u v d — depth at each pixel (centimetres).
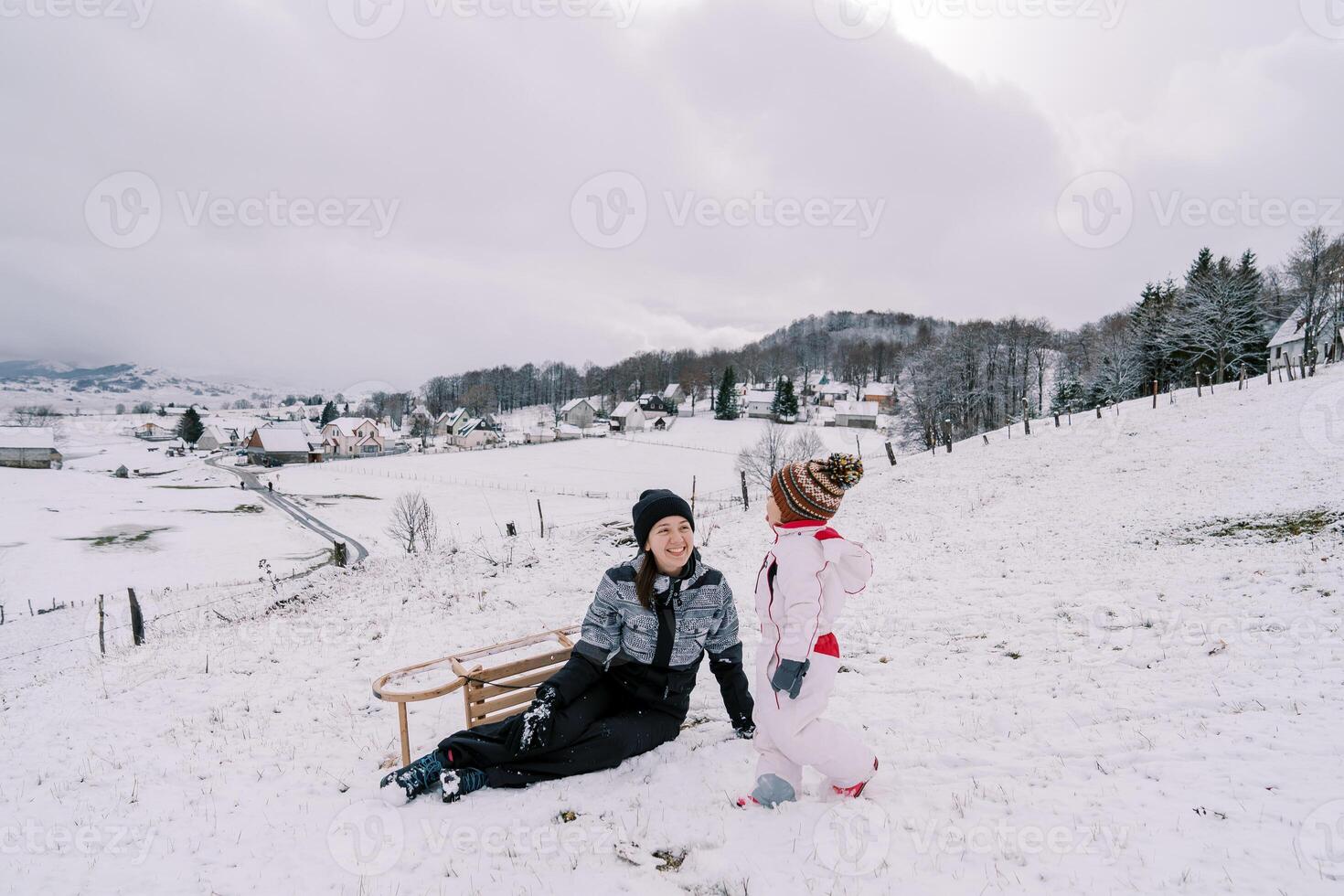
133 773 476
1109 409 3841
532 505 4997
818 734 326
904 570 1098
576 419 11719
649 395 12775
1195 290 5488
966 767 385
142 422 16912
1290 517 1084
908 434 6397
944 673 570
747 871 285
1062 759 385
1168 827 298
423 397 15038
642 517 379
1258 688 463
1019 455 2797
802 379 15550
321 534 4231
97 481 6431
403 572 1650
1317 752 354
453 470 6875
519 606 1027
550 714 373
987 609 784
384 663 757
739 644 418
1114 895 251
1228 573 802
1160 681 500
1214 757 364
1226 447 2047
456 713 546
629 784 379
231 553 3644
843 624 766
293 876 310
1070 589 839
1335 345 4309
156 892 308
